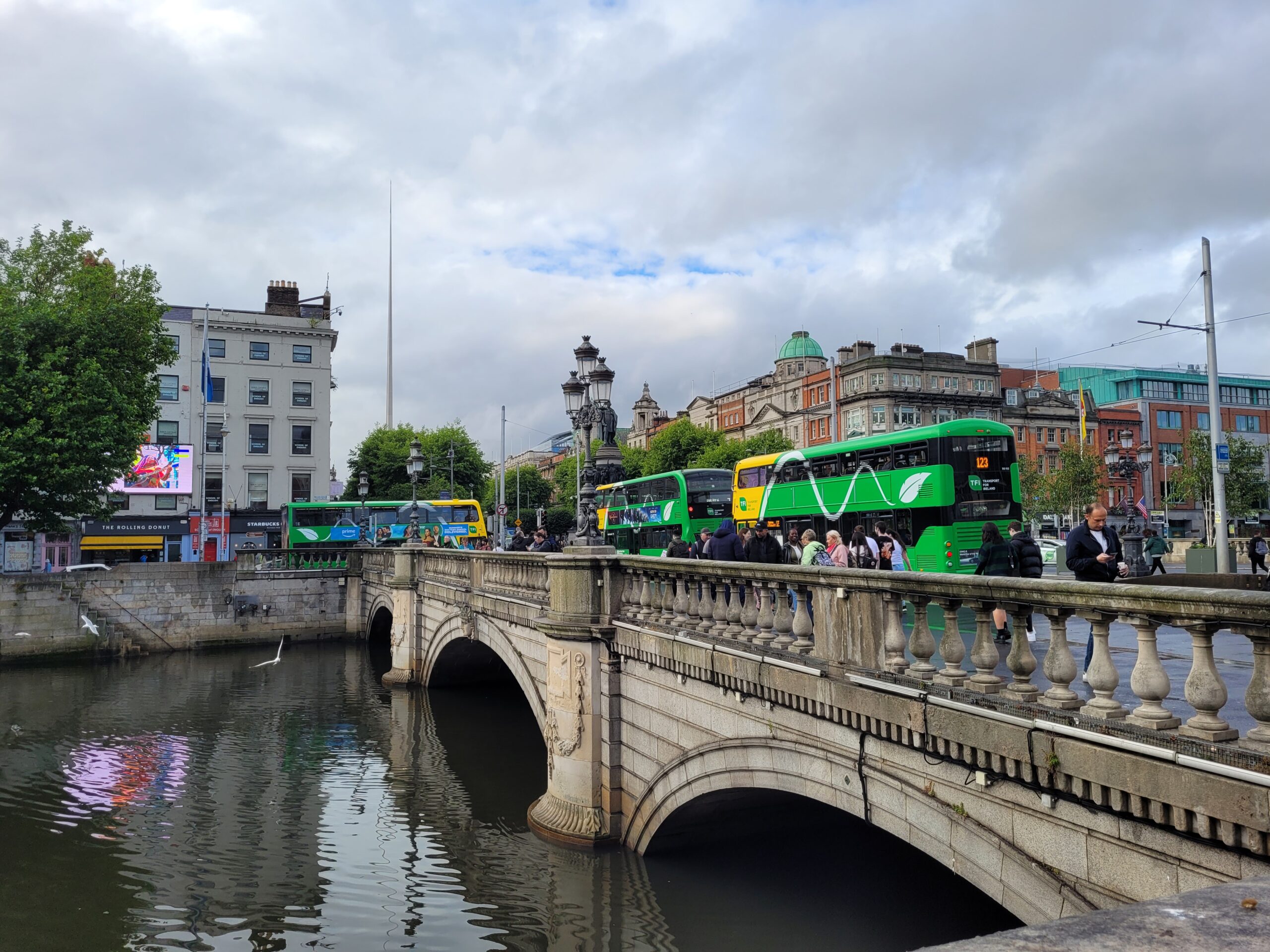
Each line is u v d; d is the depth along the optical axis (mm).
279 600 36188
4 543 42125
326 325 52969
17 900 12531
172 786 17766
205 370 43469
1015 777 5695
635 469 74125
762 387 80562
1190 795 4465
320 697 25922
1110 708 5102
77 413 30188
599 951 10492
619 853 12023
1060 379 79938
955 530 19375
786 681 8266
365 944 11117
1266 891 2477
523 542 24625
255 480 50844
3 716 23750
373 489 66688
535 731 21719
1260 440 76938
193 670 30469
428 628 25594
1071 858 5336
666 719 11055
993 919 10094
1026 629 5809
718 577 9836
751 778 9125
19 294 30984
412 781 17953
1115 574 8070
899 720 6723
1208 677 4605
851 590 7496
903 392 64438
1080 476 51344
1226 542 23172
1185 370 77938
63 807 16594
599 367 13781
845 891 10977
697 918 10273
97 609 32688
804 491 24188
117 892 12828
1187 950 2080
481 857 13500
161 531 47188
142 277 33000
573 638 12633
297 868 13523
